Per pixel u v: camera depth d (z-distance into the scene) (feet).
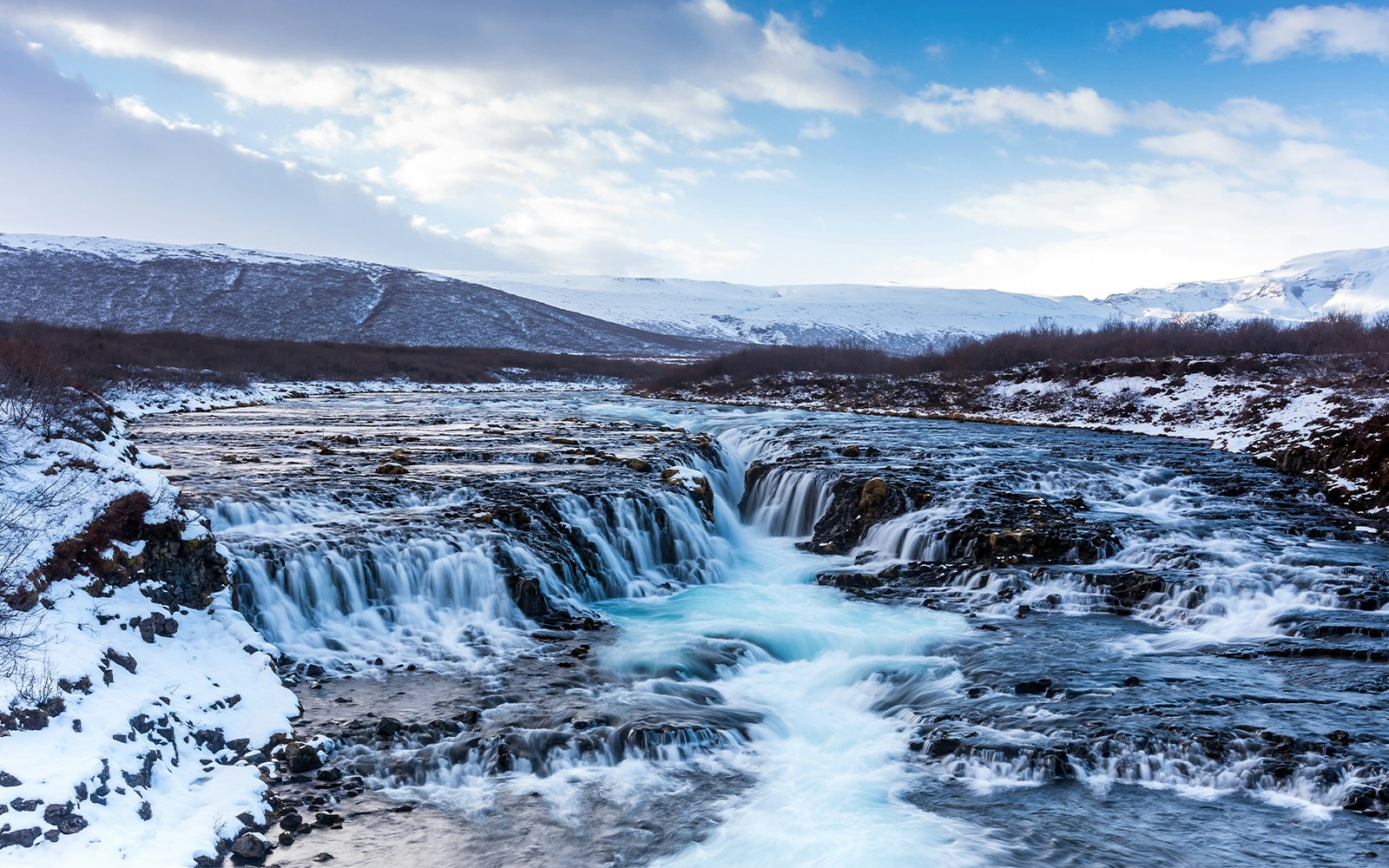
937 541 63.62
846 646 46.80
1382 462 75.77
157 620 37.96
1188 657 44.27
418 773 33.04
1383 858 27.86
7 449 42.47
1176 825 30.01
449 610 48.98
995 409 140.05
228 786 30.71
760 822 30.45
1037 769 33.47
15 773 26.48
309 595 46.42
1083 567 58.13
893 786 32.94
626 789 32.55
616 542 60.80
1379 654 42.96
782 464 82.53
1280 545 61.57
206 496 55.36
